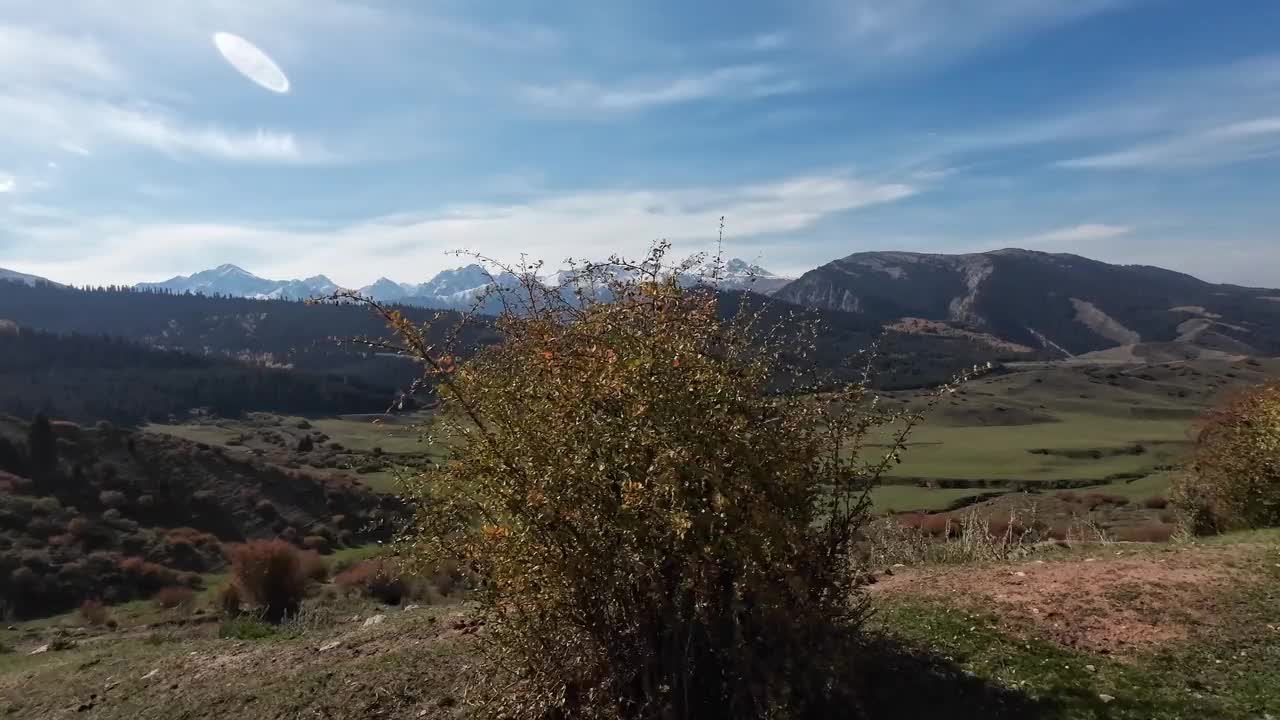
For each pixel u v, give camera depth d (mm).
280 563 18297
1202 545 7934
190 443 48906
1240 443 10188
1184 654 5242
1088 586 6570
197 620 17172
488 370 4410
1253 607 5816
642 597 4090
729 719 4137
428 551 4418
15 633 17969
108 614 23422
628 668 4152
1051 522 21422
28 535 34469
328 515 42469
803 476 4266
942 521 18047
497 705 4480
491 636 4895
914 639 5660
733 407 4125
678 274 4535
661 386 3912
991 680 4961
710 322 4445
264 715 6219
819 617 4211
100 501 40469
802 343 4734
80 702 7785
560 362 4242
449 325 4492
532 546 3988
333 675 6730
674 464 3727
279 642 8797
